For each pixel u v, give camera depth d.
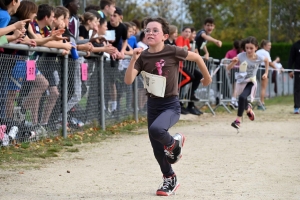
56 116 12.23
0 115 10.45
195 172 9.29
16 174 8.81
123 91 15.67
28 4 11.24
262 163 10.12
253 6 48.88
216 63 22.12
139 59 7.71
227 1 48.50
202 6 47.88
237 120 14.23
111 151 11.23
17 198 7.37
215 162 10.20
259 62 14.99
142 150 11.43
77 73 12.91
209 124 16.44
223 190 7.97
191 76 18.36
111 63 14.82
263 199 7.45
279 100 28.41
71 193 7.72
